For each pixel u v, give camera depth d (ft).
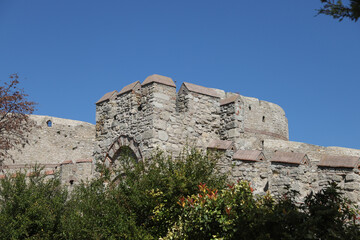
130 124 68.74
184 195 49.47
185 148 62.75
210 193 44.24
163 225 49.49
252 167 59.67
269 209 39.27
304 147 145.48
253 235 37.93
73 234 52.60
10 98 109.09
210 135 69.00
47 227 59.72
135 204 51.65
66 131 152.46
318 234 36.52
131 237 48.14
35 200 62.18
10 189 63.82
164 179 51.11
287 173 56.70
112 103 75.05
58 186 71.56
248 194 43.32
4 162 138.21
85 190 58.59
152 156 58.44
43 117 167.43
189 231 43.60
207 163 54.54
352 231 35.53
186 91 68.28
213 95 70.44
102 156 73.87
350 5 26.89
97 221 52.16
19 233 57.88
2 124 115.75
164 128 64.34
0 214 60.54
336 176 54.44
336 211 36.60
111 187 57.93
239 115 69.26
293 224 36.83
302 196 55.01
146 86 66.44
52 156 147.74
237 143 67.36
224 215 41.09
